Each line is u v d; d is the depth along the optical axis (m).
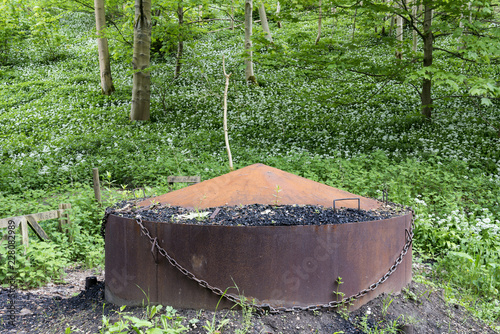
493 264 5.08
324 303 3.40
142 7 16.66
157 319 3.30
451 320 3.85
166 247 3.40
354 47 12.73
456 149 11.20
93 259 6.24
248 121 16.05
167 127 16.33
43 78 26.73
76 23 41.28
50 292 4.75
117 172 11.55
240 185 4.23
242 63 23.25
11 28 31.27
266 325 3.18
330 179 9.67
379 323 3.41
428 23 12.66
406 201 7.73
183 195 4.36
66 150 14.30
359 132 13.86
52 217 6.42
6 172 11.58
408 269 4.25
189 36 20.56
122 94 21.52
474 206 7.56
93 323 3.52
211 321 3.20
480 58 10.75
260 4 21.62
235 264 3.28
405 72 13.06
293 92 19.47
